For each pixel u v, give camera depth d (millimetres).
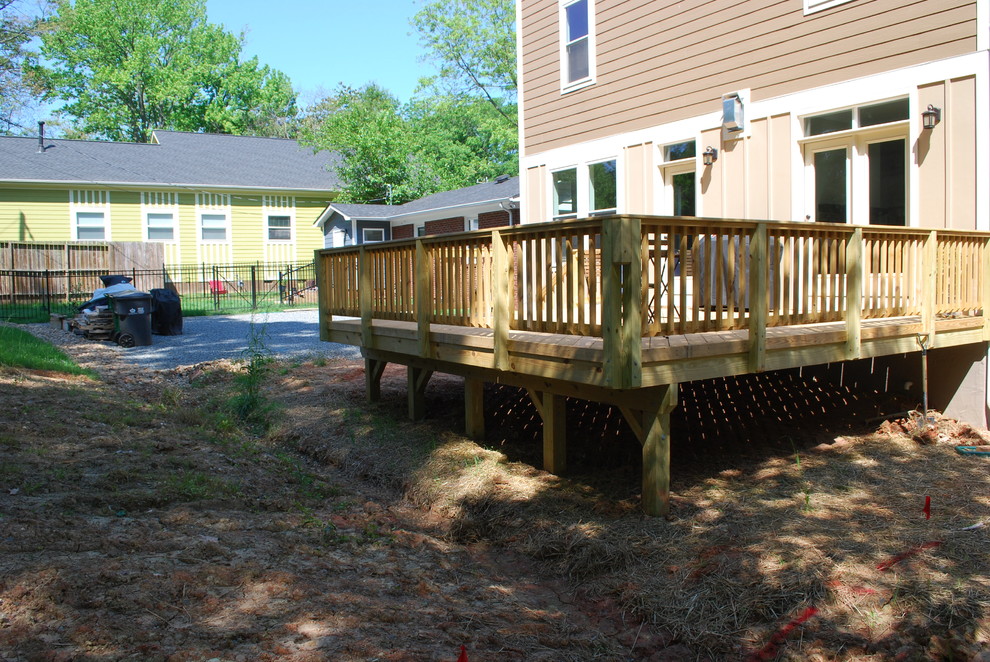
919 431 6699
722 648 3506
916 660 3342
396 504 5938
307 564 3990
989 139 6684
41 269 20688
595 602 4051
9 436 5809
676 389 4832
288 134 46312
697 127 9383
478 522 5324
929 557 4184
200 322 17656
